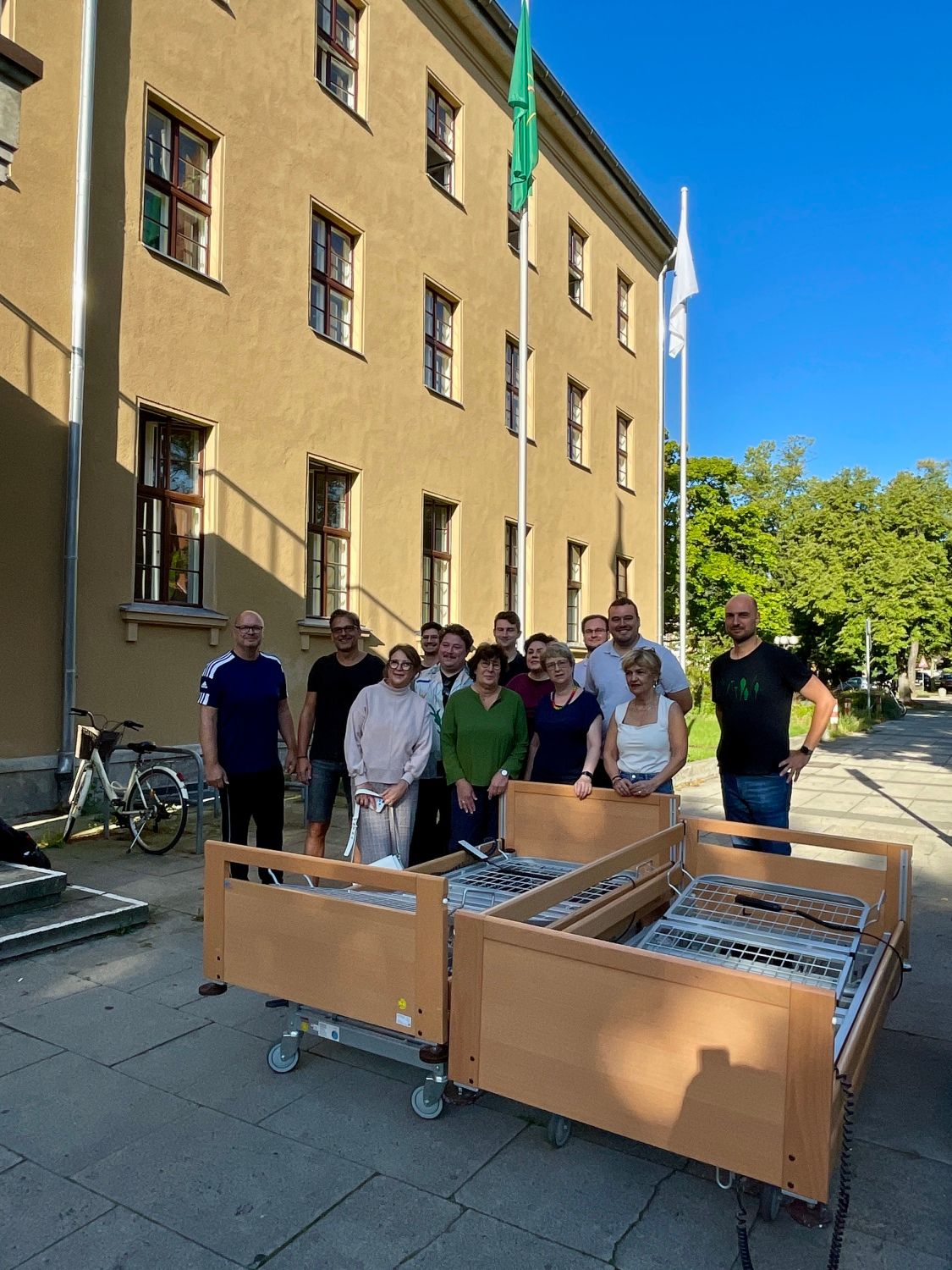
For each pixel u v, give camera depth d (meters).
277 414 10.63
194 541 9.73
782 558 47.91
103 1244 2.43
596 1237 2.48
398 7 12.98
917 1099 3.37
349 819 8.89
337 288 12.03
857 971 3.36
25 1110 3.12
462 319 14.56
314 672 6.11
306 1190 2.67
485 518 15.15
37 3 7.90
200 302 9.60
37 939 4.69
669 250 22.95
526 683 5.72
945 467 53.03
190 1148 2.89
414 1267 2.35
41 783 7.90
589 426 19.25
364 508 12.20
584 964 2.60
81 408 8.19
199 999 4.13
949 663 68.12
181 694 9.30
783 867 4.20
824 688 4.68
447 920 3.02
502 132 15.80
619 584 21.00
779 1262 2.40
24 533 7.81
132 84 8.87
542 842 4.74
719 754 5.04
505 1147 2.93
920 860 7.67
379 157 12.55
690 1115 2.42
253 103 10.36
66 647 8.03
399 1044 3.07
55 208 8.07
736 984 2.35
